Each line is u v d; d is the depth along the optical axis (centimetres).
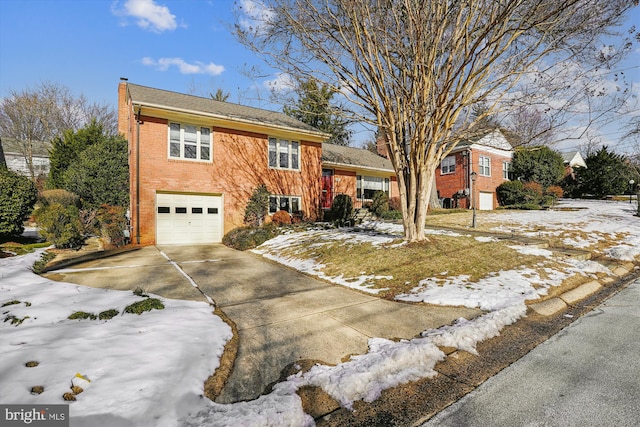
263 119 1459
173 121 1246
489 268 710
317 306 525
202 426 226
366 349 368
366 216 1752
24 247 1020
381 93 798
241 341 388
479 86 745
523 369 330
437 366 334
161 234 1227
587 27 678
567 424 243
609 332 430
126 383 264
